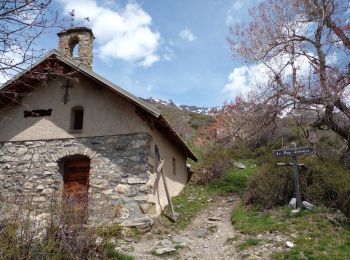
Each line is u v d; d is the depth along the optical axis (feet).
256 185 38.52
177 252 26.43
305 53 47.06
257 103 50.90
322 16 46.52
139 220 32.09
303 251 23.75
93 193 34.65
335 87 42.68
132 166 35.22
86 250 20.29
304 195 32.96
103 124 37.22
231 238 28.58
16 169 37.91
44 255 17.80
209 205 43.16
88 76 35.73
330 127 45.19
